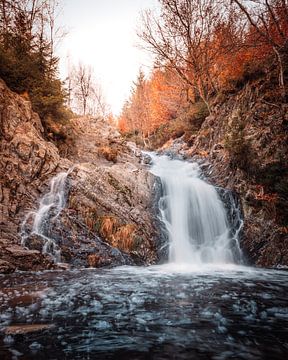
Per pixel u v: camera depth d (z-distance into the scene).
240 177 10.66
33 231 7.43
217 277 6.09
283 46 11.44
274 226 8.76
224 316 3.67
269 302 4.23
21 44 11.38
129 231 8.25
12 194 7.83
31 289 4.83
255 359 2.63
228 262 8.80
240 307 3.99
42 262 6.71
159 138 26.08
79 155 11.90
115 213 8.65
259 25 14.20
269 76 12.07
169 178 10.91
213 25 17.14
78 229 7.90
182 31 17.44
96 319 3.55
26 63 10.59
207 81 18.69
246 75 13.80
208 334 3.15
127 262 7.71
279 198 8.77
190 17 17.12
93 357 2.66
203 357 2.66
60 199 8.51
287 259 7.99
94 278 5.77
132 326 3.36
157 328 3.30
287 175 8.98
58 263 6.96
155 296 4.50
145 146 27.20
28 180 8.36
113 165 11.59
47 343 2.93
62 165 9.33
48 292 4.66
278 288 5.08
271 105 10.77
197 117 18.77
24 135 9.04
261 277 6.16
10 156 8.38
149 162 14.38
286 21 13.31
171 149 19.09
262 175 9.55
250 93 12.76
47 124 11.34
